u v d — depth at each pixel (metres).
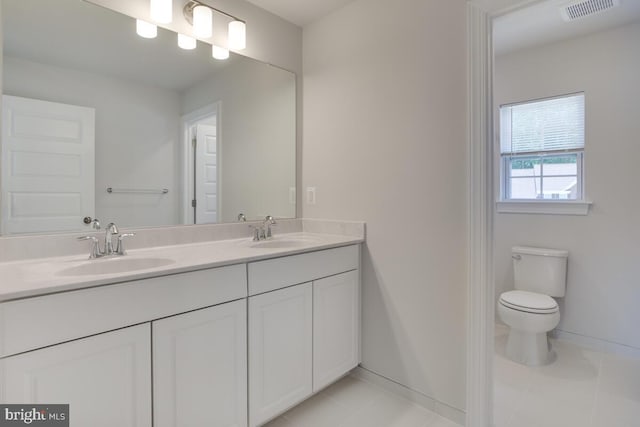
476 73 1.52
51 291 0.94
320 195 2.24
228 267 1.35
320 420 1.66
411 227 1.79
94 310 1.02
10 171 1.32
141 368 1.12
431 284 1.72
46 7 1.41
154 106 1.72
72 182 1.48
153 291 1.14
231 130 2.00
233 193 2.02
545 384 1.93
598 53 2.34
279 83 2.21
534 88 2.62
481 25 1.51
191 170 1.85
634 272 2.23
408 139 1.79
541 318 2.10
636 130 2.21
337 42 2.12
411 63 1.76
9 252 1.30
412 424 1.62
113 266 1.40
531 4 1.41
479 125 1.52
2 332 0.87
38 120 1.39
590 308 2.40
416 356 1.78
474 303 1.55
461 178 1.60
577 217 2.44
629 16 2.13
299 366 1.65
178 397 1.21
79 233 1.48
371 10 1.94
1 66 1.30
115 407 1.06
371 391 1.92
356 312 1.98
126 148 1.64
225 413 1.35
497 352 2.34
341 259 1.88
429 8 1.69
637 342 2.23
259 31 2.10
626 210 2.25
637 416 1.64
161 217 1.75
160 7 1.59
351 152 2.05
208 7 1.75
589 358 2.25
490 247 1.53
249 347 1.44
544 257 2.47
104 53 1.57
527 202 2.65
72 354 0.98
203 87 1.89
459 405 1.62
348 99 2.06
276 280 1.54
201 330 1.27
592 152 2.37
